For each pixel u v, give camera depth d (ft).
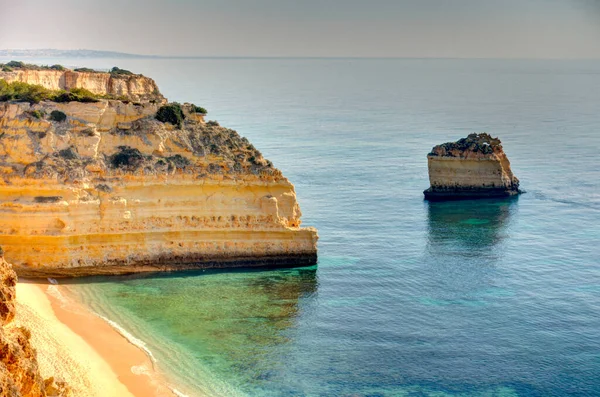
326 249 299.58
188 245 262.06
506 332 219.61
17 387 132.26
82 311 222.69
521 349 208.74
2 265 189.57
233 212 265.95
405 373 194.90
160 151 263.90
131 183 256.73
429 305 239.71
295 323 223.51
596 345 211.61
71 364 186.80
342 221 350.84
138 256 256.11
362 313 231.91
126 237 254.27
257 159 273.33
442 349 208.23
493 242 315.99
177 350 203.21
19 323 201.87
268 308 233.96
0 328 145.59
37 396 146.41
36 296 228.02
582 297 247.91
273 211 268.00
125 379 185.37
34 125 252.83
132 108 267.59
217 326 219.41
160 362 195.83
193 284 250.37
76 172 250.37
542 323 226.38
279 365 197.47
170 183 260.83
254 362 198.49
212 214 263.90
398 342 212.23
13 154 249.75
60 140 254.06
